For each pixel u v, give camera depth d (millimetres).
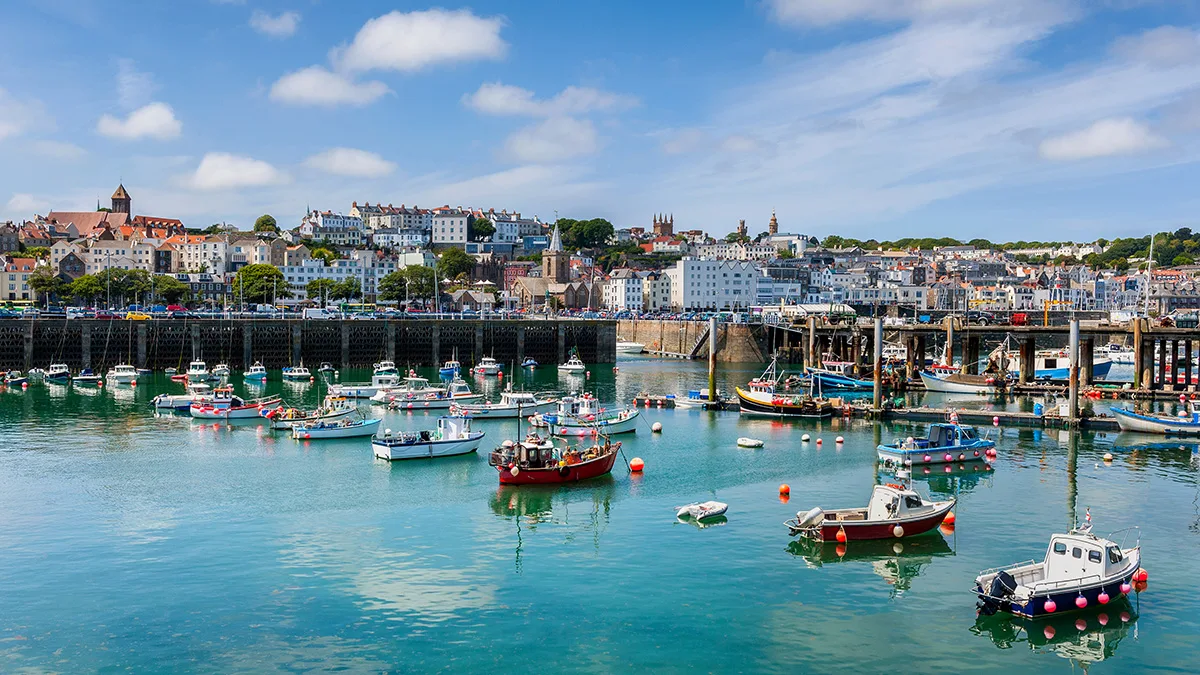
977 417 94000
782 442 82812
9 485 65062
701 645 38250
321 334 154875
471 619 40750
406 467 71688
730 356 187750
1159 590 43812
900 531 51656
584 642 38438
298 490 63781
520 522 55594
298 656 37156
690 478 67625
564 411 92750
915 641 38688
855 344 145875
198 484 65562
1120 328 116812
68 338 139375
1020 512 57562
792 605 42406
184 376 133875
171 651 37562
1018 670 36188
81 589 44188
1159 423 84938
